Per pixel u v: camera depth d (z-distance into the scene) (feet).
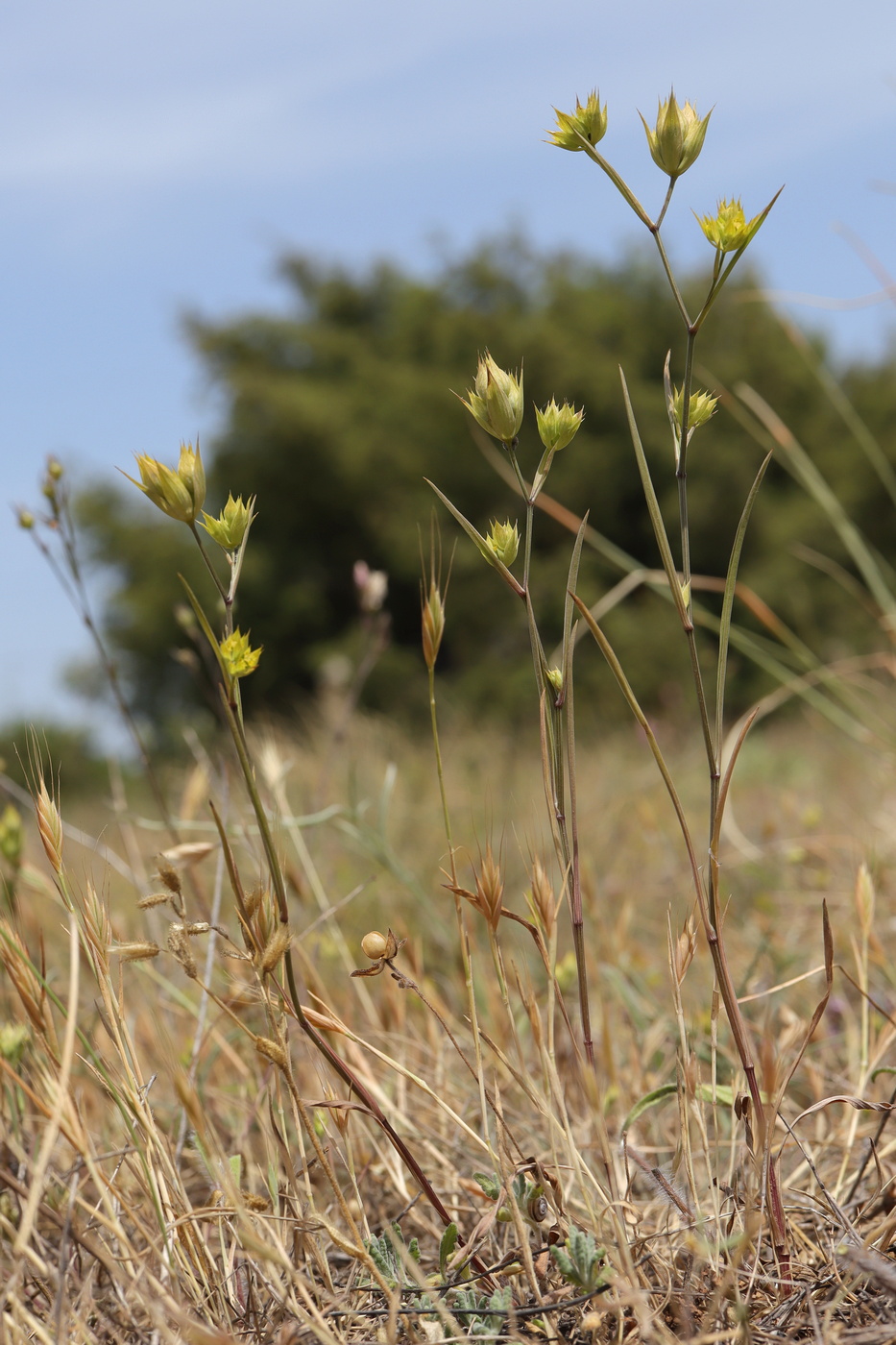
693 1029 2.15
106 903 1.86
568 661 1.79
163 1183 1.82
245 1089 2.07
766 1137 1.77
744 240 1.73
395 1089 2.11
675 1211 1.87
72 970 1.74
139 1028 2.19
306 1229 1.80
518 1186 1.82
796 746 6.93
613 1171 1.77
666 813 4.42
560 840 1.79
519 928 2.89
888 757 3.48
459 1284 1.80
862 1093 1.97
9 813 2.06
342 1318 1.78
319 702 8.20
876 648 11.11
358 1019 2.24
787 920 2.97
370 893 3.25
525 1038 2.18
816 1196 1.93
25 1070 1.92
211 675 2.66
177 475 1.73
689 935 1.82
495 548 1.78
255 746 2.99
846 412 3.61
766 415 3.78
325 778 3.19
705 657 16.06
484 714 17.06
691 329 1.76
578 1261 1.75
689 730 8.05
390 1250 1.82
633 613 18.42
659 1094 1.88
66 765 11.18
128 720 2.34
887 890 2.91
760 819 4.25
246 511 1.75
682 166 1.74
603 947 2.54
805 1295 1.78
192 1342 1.71
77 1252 1.83
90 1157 1.74
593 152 1.76
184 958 1.78
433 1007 1.83
